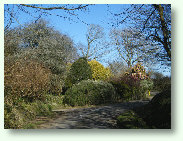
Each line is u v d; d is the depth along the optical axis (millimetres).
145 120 4449
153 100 5457
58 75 11203
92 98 8484
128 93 10039
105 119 5176
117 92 10180
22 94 6305
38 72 8117
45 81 8570
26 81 6664
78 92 8406
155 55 4934
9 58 6832
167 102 4363
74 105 8211
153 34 5051
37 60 10117
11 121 4223
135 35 5504
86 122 4852
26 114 5148
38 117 5496
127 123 4172
